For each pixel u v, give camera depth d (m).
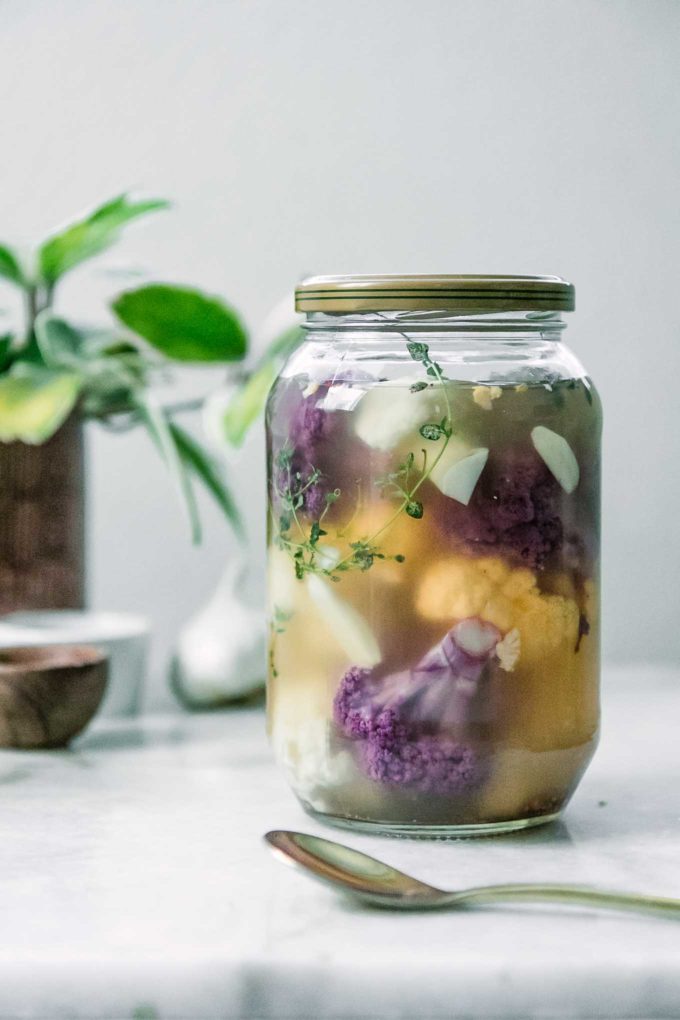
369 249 1.17
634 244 1.18
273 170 1.17
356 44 1.16
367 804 0.72
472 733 0.70
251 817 0.77
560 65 1.16
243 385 0.99
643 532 1.21
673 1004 0.61
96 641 0.95
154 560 1.20
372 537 0.70
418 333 0.71
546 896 0.64
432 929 0.64
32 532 0.99
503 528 0.70
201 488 1.20
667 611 1.21
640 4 1.15
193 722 0.96
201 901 0.67
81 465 1.01
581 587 0.72
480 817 0.72
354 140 1.17
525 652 0.71
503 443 0.70
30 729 0.88
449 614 0.70
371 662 0.71
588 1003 0.61
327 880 0.65
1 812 0.78
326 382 0.71
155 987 0.62
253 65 1.16
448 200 1.17
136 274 1.01
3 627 0.98
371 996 0.62
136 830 0.75
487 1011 0.61
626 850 0.72
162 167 1.17
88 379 0.98
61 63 1.17
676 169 1.17
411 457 0.70
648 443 1.20
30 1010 0.62
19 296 1.18
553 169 1.17
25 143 1.18
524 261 1.18
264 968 0.62
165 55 1.17
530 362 0.71
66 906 0.66
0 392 0.94
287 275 1.18
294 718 0.73
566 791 0.73
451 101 1.16
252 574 1.20
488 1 1.15
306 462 0.71
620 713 0.95
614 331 1.18
